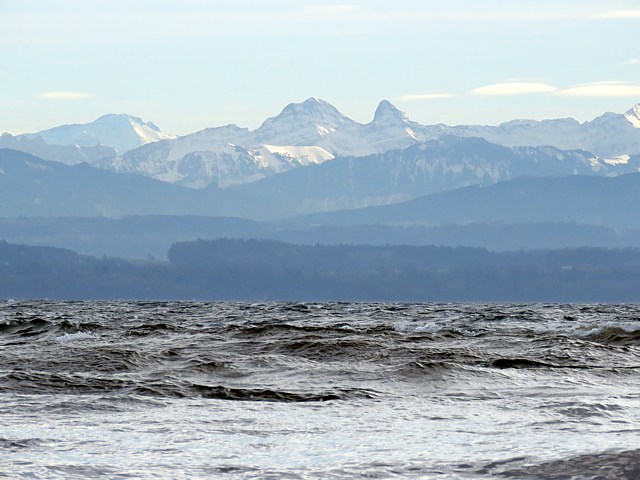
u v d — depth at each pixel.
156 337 115.25
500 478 29.75
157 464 32.56
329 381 66.12
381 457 34.03
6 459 33.34
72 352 83.06
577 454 32.56
